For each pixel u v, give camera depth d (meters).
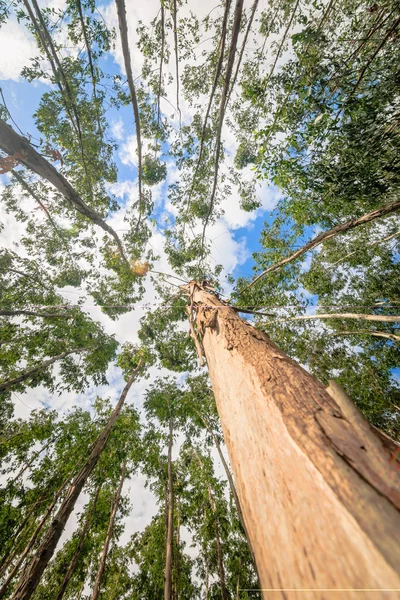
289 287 8.90
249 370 1.56
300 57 3.60
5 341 8.40
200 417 9.78
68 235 9.18
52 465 8.60
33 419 9.33
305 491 0.78
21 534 8.01
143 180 7.68
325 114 3.58
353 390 7.84
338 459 0.79
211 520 8.06
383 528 0.59
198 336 3.95
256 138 4.14
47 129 6.31
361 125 3.73
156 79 5.83
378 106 3.52
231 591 8.01
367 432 0.85
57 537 3.84
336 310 8.81
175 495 9.05
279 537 0.77
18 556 8.28
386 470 0.73
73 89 5.79
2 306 8.72
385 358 7.93
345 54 3.73
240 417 1.35
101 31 5.09
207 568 8.62
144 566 8.25
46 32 3.08
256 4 2.54
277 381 1.31
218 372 2.08
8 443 8.36
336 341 8.58
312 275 8.88
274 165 4.27
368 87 3.60
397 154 3.78
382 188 4.09
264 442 1.07
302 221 6.60
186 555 9.13
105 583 8.71
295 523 0.75
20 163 3.47
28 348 9.61
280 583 0.69
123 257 8.66
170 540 5.70
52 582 7.86
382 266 8.34
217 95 6.81
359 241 8.47
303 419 1.00
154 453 9.70
